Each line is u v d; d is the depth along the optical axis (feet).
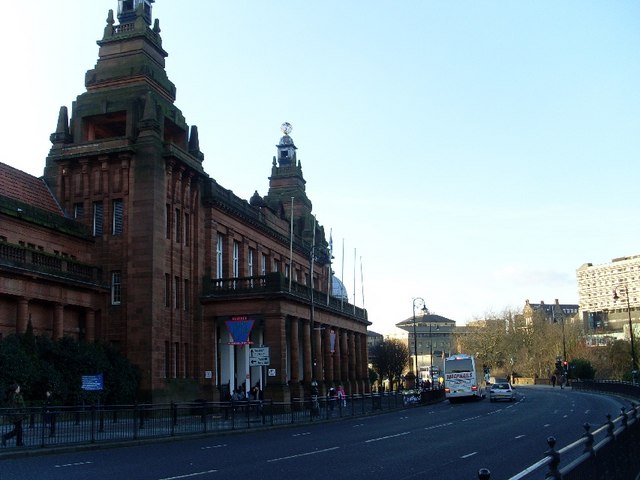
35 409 76.07
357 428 111.04
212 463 61.26
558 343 422.41
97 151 152.66
